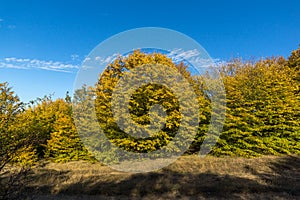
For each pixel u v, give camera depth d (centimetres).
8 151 306
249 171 859
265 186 643
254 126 1173
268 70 1387
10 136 315
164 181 700
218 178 737
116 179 744
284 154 1165
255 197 574
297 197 575
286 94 1227
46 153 1226
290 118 1199
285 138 1191
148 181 706
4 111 346
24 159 686
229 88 1218
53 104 1678
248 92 1232
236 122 1156
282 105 1173
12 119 345
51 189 632
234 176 768
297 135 1198
